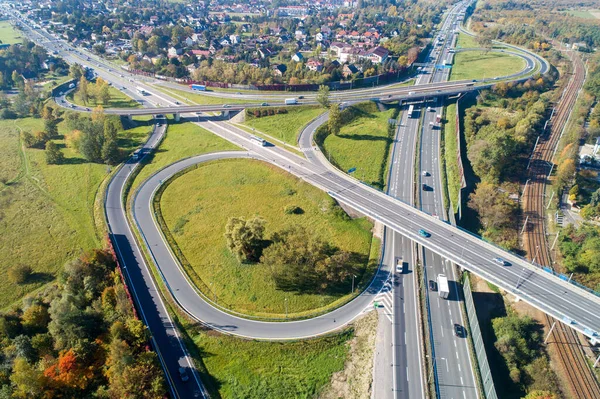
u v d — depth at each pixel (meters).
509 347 91.56
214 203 142.12
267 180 154.00
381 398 80.38
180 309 100.25
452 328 95.12
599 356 89.44
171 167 166.00
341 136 191.00
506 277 99.50
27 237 132.00
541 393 78.88
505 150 155.62
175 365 87.31
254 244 113.69
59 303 94.75
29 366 78.19
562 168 147.75
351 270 112.25
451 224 122.56
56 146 185.00
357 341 94.06
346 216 133.75
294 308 101.94
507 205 135.75
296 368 88.69
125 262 116.00
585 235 122.12
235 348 91.38
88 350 85.81
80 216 141.38
